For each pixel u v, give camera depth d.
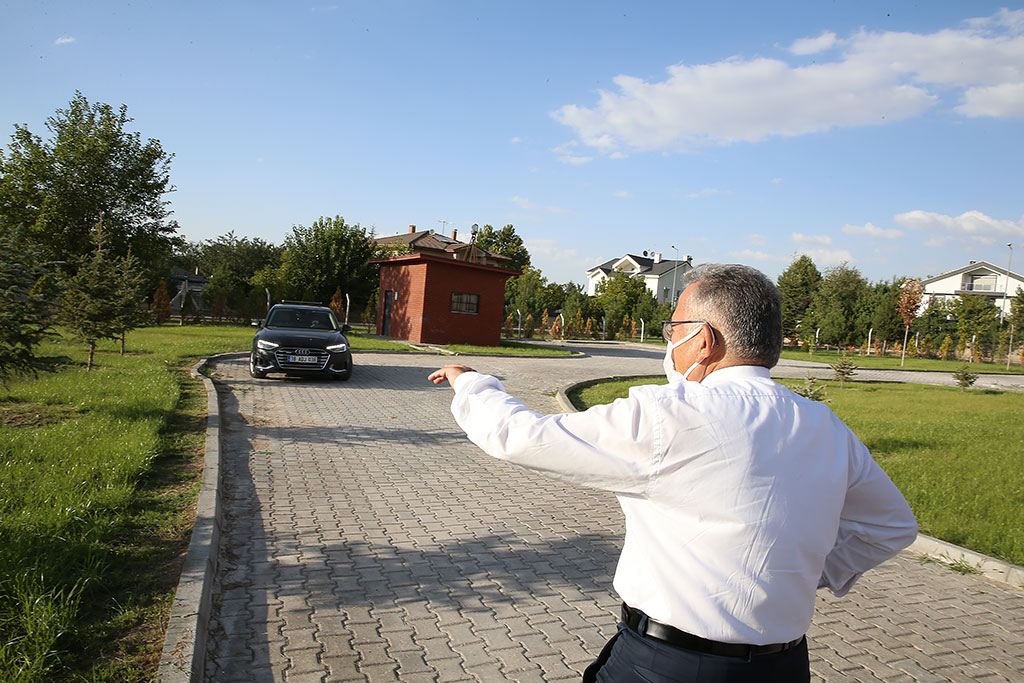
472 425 1.61
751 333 1.56
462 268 25.75
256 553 4.49
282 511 5.36
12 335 7.16
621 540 5.16
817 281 60.28
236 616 3.61
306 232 40.16
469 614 3.78
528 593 4.11
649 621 1.46
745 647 1.39
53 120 30.73
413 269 25.72
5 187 28.97
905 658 3.62
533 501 6.09
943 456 8.76
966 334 44.00
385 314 28.11
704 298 1.63
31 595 3.08
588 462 1.45
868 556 1.67
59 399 8.59
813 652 3.64
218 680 3.01
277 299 34.53
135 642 3.05
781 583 1.39
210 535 4.34
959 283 63.41
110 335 11.85
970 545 5.32
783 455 1.43
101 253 12.19
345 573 4.25
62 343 15.30
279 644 3.34
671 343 1.71
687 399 1.46
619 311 46.53
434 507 5.73
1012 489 7.01
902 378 24.95
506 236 56.62
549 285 51.34
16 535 3.81
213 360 15.67
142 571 3.79
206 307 35.62
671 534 1.44
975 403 16.19
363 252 41.03
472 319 26.22
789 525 1.40
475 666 3.23
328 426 8.88
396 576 4.25
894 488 1.62
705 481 1.40
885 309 43.59
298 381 13.17
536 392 13.72
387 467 6.97
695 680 1.40
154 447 6.26
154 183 32.00
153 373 11.47
